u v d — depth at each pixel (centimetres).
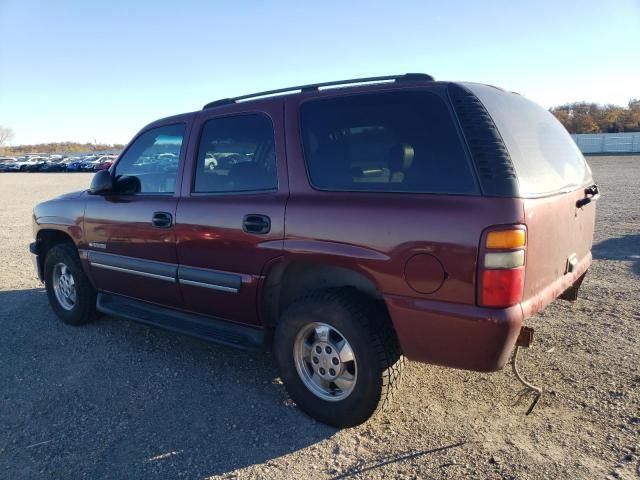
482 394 362
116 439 324
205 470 291
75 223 497
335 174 323
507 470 280
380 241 292
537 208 276
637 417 326
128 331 512
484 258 261
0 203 1892
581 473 276
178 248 401
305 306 326
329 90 338
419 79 309
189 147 405
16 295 645
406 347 295
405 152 297
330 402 327
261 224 344
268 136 357
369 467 288
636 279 632
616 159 3909
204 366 427
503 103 314
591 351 425
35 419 350
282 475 285
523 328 279
